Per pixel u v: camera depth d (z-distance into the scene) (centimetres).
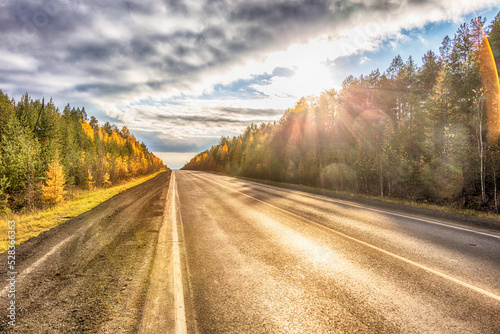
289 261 448
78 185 2594
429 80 2814
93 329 251
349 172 2216
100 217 876
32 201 1493
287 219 821
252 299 314
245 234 641
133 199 1398
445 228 668
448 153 1439
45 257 466
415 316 275
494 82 1233
